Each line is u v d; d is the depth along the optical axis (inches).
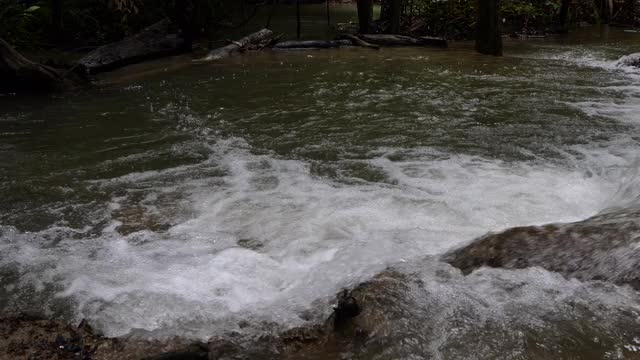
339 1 936.3
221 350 107.3
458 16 596.4
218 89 358.9
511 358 96.7
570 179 204.4
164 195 194.7
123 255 152.7
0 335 118.4
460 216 172.6
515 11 631.8
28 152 240.4
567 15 683.4
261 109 307.7
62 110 311.7
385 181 204.2
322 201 186.1
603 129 266.2
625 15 721.6
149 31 475.2
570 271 119.6
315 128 271.3
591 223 131.1
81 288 135.6
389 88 355.6
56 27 521.0
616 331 101.7
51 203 189.5
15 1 480.1
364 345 104.5
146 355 108.7
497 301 113.3
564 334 101.8
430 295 116.6
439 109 303.4
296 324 116.6
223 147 245.1
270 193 194.4
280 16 753.0
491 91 345.1
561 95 335.3
